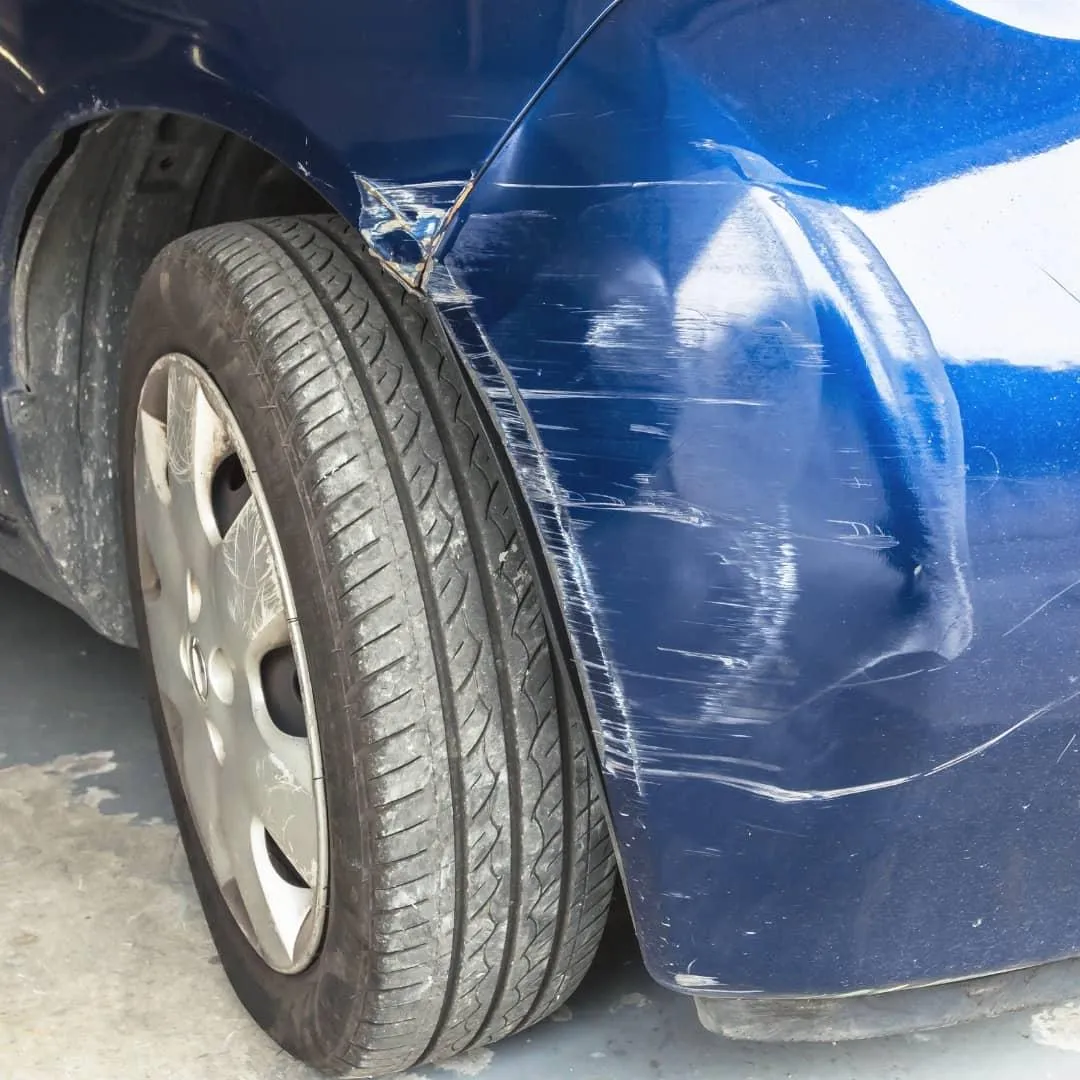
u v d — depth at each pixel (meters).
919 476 1.04
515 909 1.37
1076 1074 1.58
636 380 1.08
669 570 1.10
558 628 1.21
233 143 1.77
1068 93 1.11
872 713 1.09
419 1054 1.49
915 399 1.04
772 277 1.05
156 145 1.71
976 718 1.10
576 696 1.21
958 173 1.07
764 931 1.19
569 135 1.11
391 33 1.20
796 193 1.05
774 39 1.10
